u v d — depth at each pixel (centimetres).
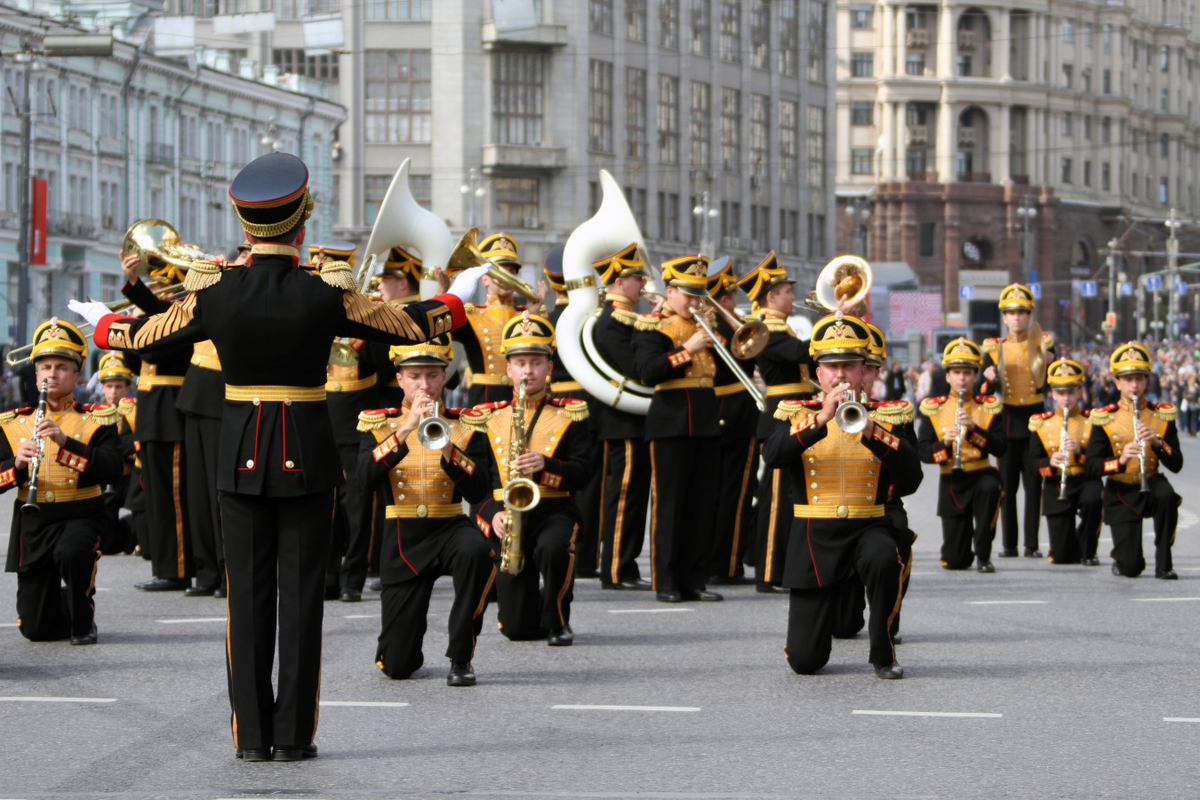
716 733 1678
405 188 2642
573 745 1630
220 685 1939
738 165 16050
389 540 1978
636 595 2692
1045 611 2489
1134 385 2920
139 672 2017
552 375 2962
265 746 1566
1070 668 2020
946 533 3027
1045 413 3191
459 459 1975
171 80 11606
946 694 1867
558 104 14075
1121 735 1666
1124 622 2378
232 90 12238
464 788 1469
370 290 2658
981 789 1460
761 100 16375
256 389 1534
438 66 13912
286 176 1513
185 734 1688
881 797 1438
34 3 10538
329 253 2556
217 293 1519
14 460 2227
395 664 1962
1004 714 1762
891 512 2052
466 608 1928
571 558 2195
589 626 2362
